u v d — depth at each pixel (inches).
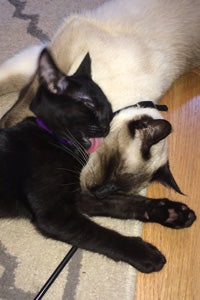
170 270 18.5
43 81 17.5
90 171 18.4
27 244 18.0
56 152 18.1
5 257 17.6
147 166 18.9
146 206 19.0
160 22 22.9
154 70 21.6
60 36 20.9
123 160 18.6
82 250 18.1
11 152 17.6
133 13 22.7
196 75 24.8
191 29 23.6
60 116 18.1
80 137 18.6
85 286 17.3
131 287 17.5
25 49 22.0
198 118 23.0
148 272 17.6
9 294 16.8
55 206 17.5
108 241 17.3
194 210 20.2
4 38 22.7
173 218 18.7
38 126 18.3
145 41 22.0
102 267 17.8
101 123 18.3
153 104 20.3
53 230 17.4
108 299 17.2
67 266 17.7
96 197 18.6
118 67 20.4
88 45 20.5
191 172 21.2
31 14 23.8
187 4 23.7
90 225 17.6
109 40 20.9
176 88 23.9
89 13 22.5
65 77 17.7
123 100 20.0
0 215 18.1
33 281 17.2
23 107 19.5
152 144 18.4
